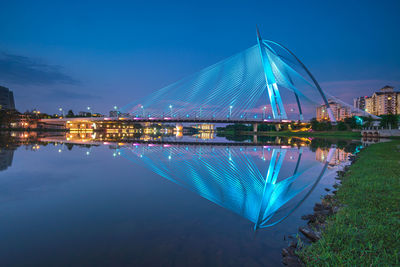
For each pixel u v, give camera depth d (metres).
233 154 24.55
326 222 6.23
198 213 7.14
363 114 101.50
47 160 17.95
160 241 5.40
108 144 35.59
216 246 5.18
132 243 5.30
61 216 6.86
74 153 22.72
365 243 4.91
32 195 8.92
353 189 9.08
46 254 4.82
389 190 8.55
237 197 8.88
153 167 15.66
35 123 123.50
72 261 4.58
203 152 26.58
